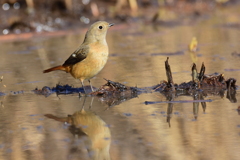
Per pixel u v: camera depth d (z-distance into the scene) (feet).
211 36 70.59
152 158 24.58
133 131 28.86
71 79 45.62
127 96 38.40
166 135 27.89
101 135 28.32
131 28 82.94
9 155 25.64
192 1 103.09
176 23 85.56
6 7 81.76
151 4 98.32
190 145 26.21
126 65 51.49
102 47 38.58
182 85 39.86
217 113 31.94
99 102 36.73
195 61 52.21
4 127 30.50
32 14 80.53
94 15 84.74
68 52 60.90
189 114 31.96
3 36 75.41
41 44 68.54
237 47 60.18
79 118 32.14
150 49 61.77
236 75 43.91
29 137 28.43
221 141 26.58
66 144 27.17
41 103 36.81
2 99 38.50
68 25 81.05
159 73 46.39
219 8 101.40
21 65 53.62
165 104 35.06
